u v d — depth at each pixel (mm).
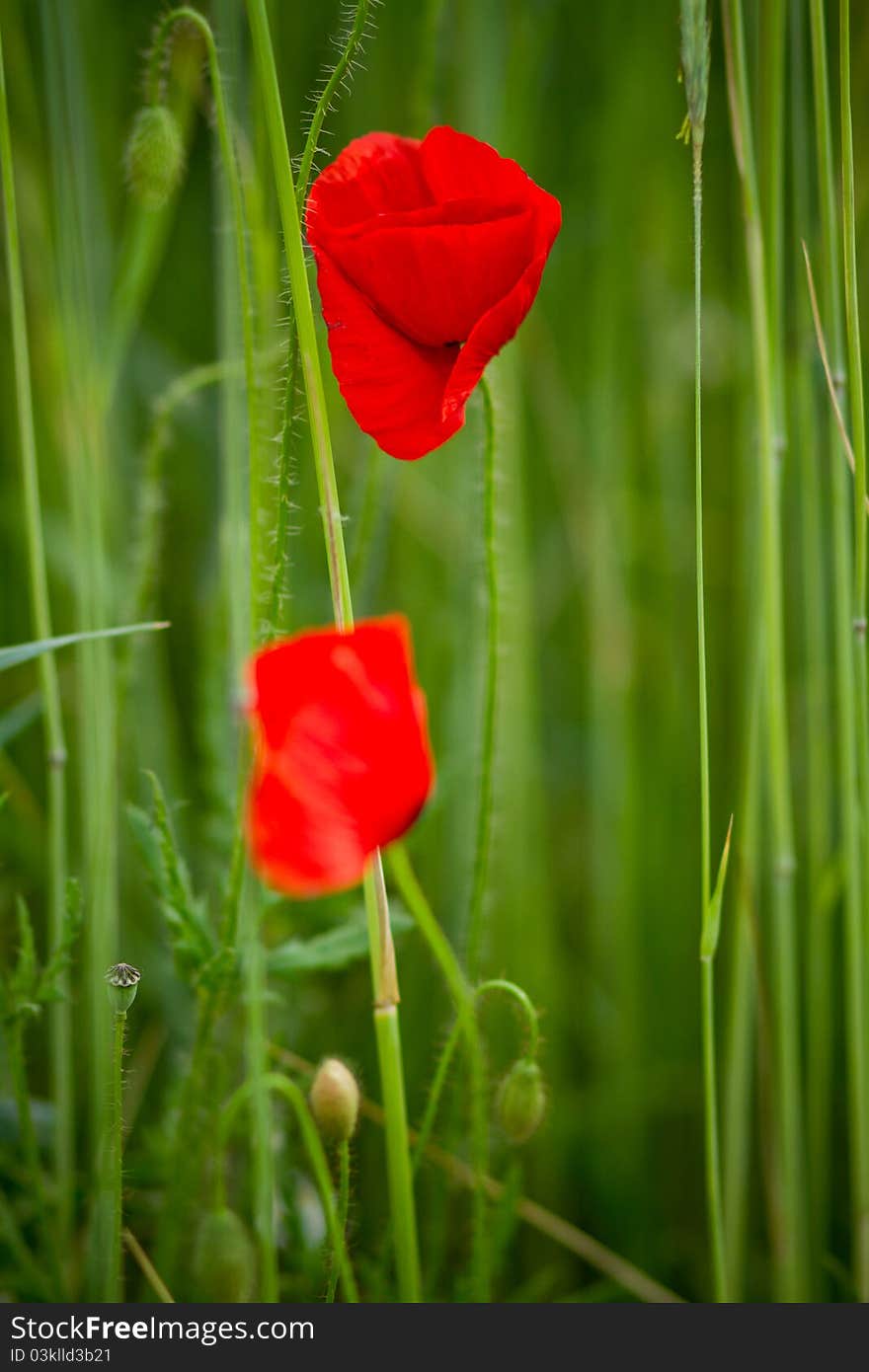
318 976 855
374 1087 859
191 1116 736
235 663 728
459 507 875
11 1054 726
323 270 678
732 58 732
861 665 746
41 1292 742
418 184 693
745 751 786
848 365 760
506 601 856
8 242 727
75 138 796
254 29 667
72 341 792
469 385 675
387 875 845
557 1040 886
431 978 862
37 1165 736
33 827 847
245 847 711
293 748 611
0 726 760
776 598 754
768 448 746
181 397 772
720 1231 732
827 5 856
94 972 767
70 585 885
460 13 858
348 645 619
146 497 778
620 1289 830
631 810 893
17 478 896
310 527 894
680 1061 895
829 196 736
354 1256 795
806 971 880
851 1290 795
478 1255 737
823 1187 821
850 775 757
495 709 735
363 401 683
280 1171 772
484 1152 731
